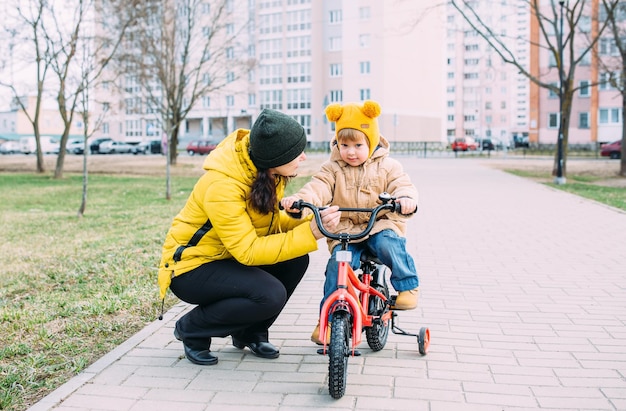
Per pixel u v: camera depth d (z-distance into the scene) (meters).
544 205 13.91
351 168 4.14
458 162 36.56
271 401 3.60
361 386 3.81
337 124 4.05
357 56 63.62
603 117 45.78
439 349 4.50
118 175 27.36
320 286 6.52
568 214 12.30
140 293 6.12
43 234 10.48
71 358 4.38
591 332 4.87
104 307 5.56
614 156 38.81
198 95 32.53
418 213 12.59
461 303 5.75
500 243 9.01
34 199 16.98
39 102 28.78
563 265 7.43
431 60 68.75
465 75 95.94
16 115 91.00
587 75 45.41
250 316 3.94
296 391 3.74
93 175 27.42
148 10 26.81
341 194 4.13
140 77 27.44
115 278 6.86
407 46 65.25
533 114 47.31
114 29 26.39
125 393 3.73
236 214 3.72
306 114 67.12
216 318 3.99
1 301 6.00
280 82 67.94
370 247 4.04
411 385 3.82
